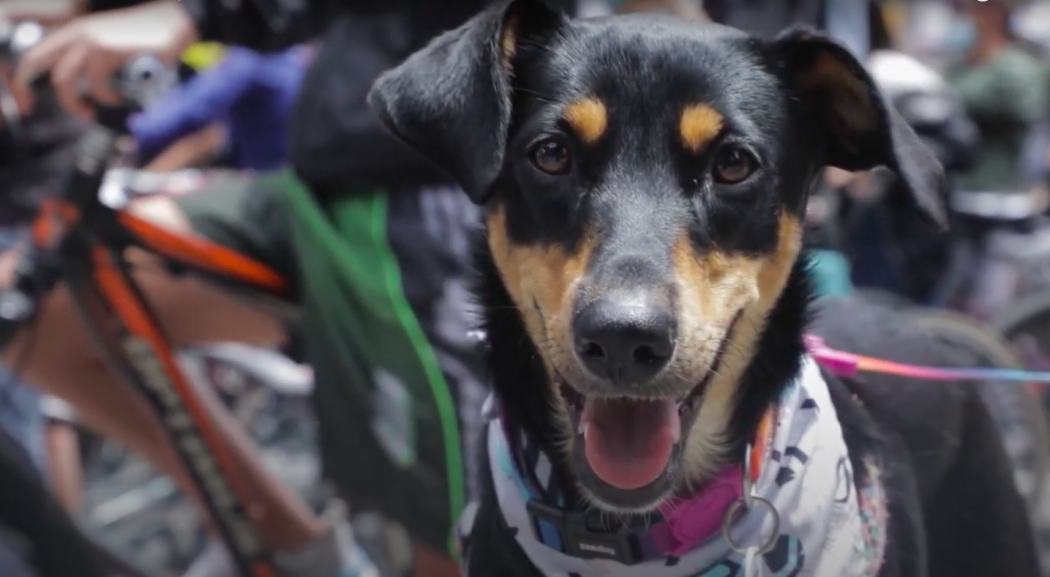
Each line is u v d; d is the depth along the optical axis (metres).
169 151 1.65
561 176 0.92
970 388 1.09
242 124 1.64
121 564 1.34
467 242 1.13
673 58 0.92
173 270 1.17
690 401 0.92
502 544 0.94
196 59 1.70
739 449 0.92
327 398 1.16
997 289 1.97
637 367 0.87
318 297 1.15
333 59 1.15
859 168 0.98
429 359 1.13
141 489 1.61
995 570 1.10
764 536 0.92
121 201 1.17
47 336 1.20
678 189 0.92
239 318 1.25
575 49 0.94
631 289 0.87
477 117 0.92
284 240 1.19
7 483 0.99
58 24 1.28
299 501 1.26
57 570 1.00
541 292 0.92
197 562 1.47
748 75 0.94
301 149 1.15
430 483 1.13
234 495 1.19
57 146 1.24
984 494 1.09
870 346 1.06
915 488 1.01
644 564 0.92
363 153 1.13
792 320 0.95
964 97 2.08
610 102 0.92
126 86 1.12
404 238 1.13
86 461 1.62
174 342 1.24
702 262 0.91
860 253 1.81
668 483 0.89
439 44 0.95
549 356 0.91
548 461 0.93
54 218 1.13
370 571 1.38
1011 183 2.04
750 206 0.93
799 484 0.92
